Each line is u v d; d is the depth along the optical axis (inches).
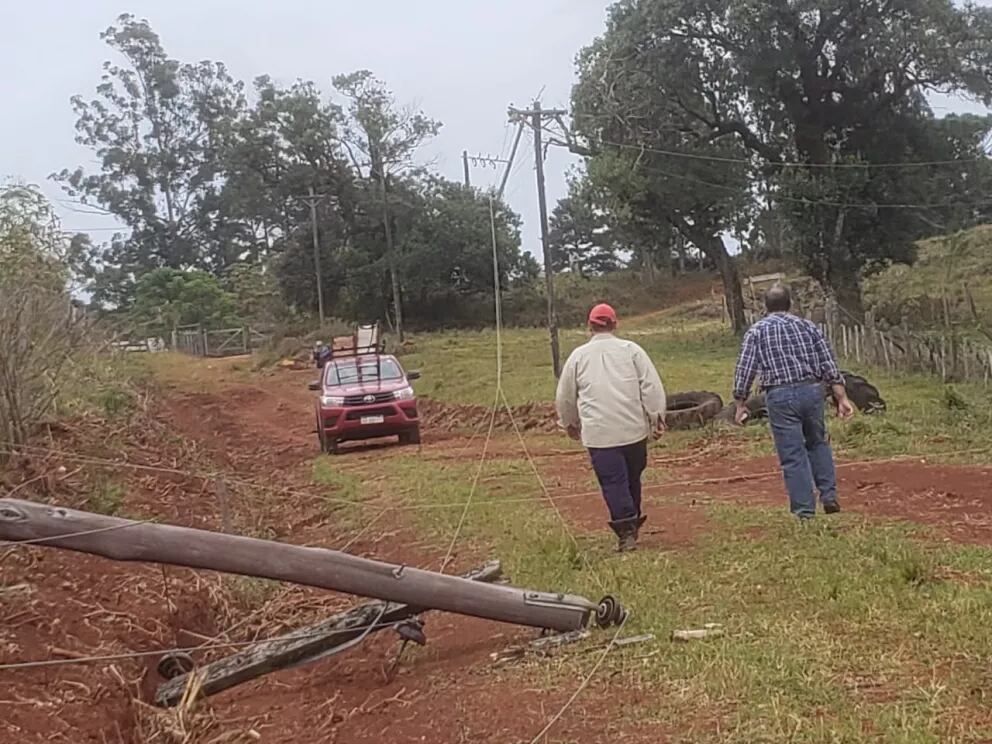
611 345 333.4
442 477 556.4
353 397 761.0
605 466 330.0
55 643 278.5
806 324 342.0
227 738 232.1
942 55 1481.3
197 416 1119.0
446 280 2440.9
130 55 3265.3
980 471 437.4
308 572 248.4
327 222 2458.2
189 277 2618.1
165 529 244.7
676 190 1590.8
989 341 986.7
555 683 223.5
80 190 3245.6
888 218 1584.6
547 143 1094.4
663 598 269.9
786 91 1574.8
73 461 479.2
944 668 204.1
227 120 2556.6
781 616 245.4
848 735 176.4
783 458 343.0
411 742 210.1
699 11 1513.3
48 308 469.7
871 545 302.2
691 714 195.0
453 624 290.2
